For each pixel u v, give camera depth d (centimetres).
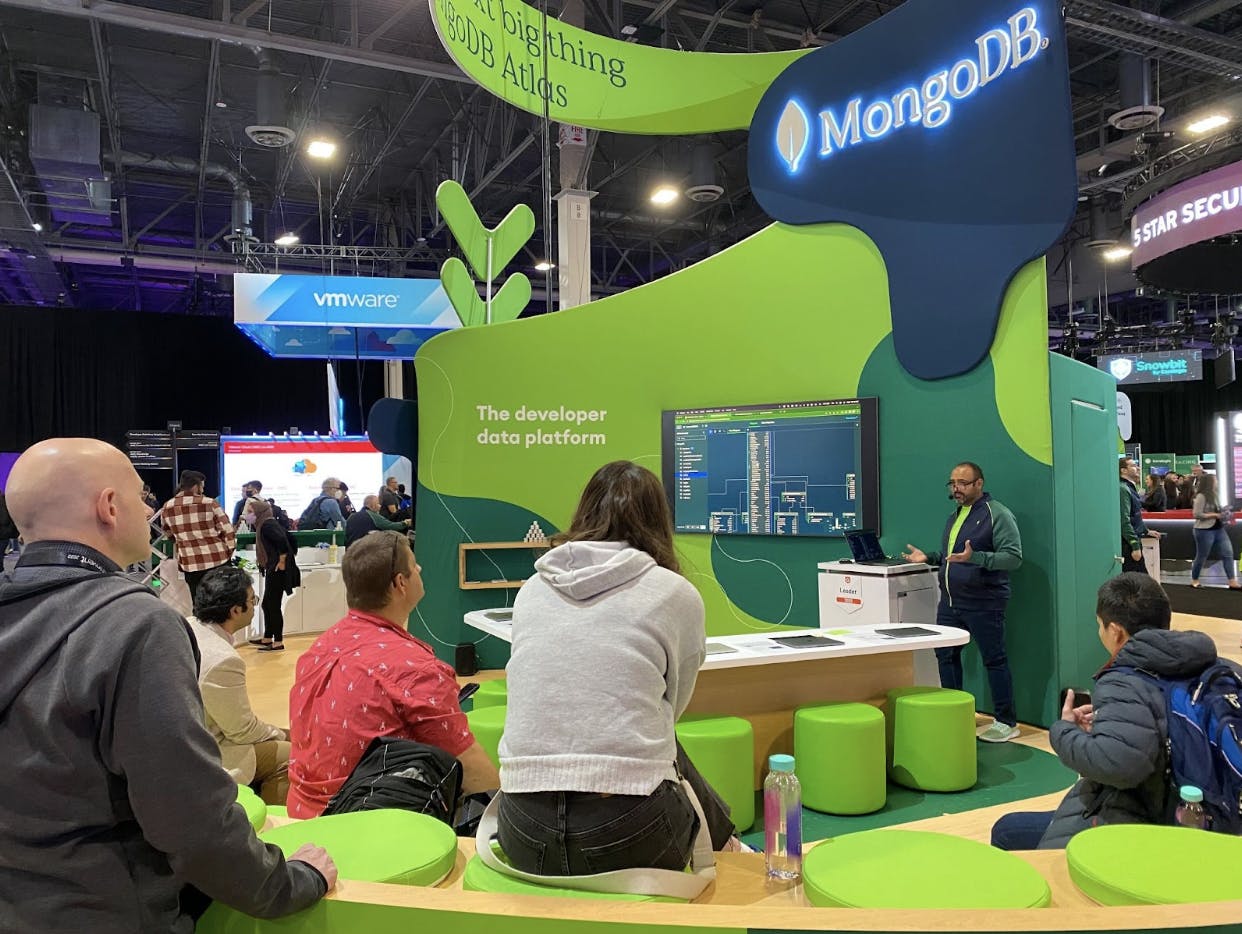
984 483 464
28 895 107
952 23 471
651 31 824
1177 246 597
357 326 1002
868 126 516
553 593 154
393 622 226
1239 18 816
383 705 202
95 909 109
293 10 813
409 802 184
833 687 378
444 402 604
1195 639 177
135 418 1433
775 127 567
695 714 349
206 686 268
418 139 1113
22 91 942
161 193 1277
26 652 109
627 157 1155
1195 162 610
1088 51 905
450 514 604
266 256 1271
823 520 538
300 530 900
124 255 1267
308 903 126
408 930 124
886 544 514
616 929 119
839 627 438
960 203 469
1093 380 498
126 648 109
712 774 316
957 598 432
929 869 148
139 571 799
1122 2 778
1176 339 1489
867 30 515
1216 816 168
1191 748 170
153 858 116
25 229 1066
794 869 160
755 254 577
